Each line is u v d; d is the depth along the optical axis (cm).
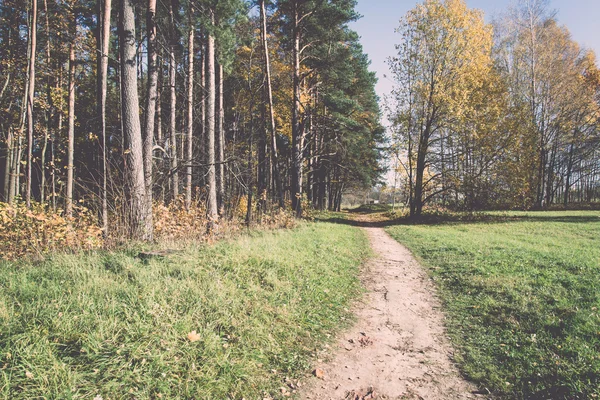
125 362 358
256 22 2017
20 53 1603
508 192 2528
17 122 1800
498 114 2433
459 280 870
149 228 904
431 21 2453
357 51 2572
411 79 2608
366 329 607
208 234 1123
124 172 897
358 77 2645
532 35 3105
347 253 1172
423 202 2805
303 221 1905
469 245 1330
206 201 1383
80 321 394
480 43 2416
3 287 465
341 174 4191
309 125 2505
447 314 681
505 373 451
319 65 2028
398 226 2409
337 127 2519
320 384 429
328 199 4894
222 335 464
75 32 1652
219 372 398
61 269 554
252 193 1606
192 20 1316
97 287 490
